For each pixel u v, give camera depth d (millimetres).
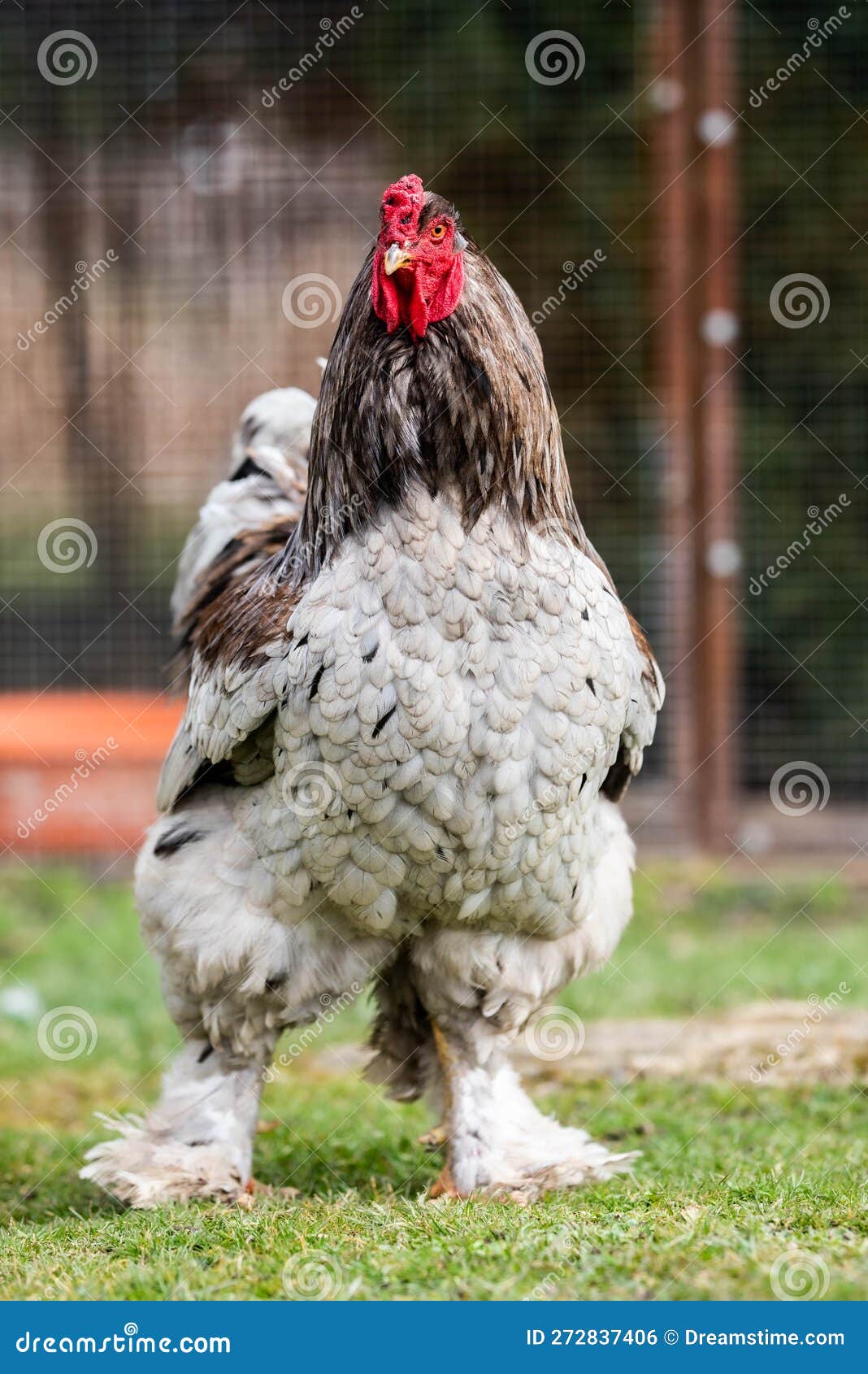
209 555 7332
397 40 14898
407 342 5293
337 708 5262
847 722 14883
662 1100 7984
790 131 14680
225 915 5695
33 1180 6895
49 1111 8461
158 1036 9969
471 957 5828
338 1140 7250
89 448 16375
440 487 5273
